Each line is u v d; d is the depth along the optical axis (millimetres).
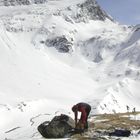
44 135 21609
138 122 29172
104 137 20188
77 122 22266
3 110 93500
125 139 19469
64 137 21328
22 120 83750
